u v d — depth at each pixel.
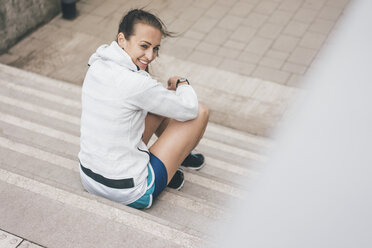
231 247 2.58
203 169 3.97
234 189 3.37
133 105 2.38
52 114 4.75
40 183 2.58
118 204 2.47
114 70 2.37
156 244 2.29
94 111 2.40
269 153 4.95
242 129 5.86
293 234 2.94
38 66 6.90
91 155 2.45
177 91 2.78
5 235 2.29
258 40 7.46
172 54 7.12
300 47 7.29
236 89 6.54
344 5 8.22
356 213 3.15
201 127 2.80
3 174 2.62
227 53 7.20
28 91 5.30
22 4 7.12
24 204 2.46
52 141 3.89
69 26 7.75
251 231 2.82
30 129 4.01
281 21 7.87
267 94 6.45
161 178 2.66
